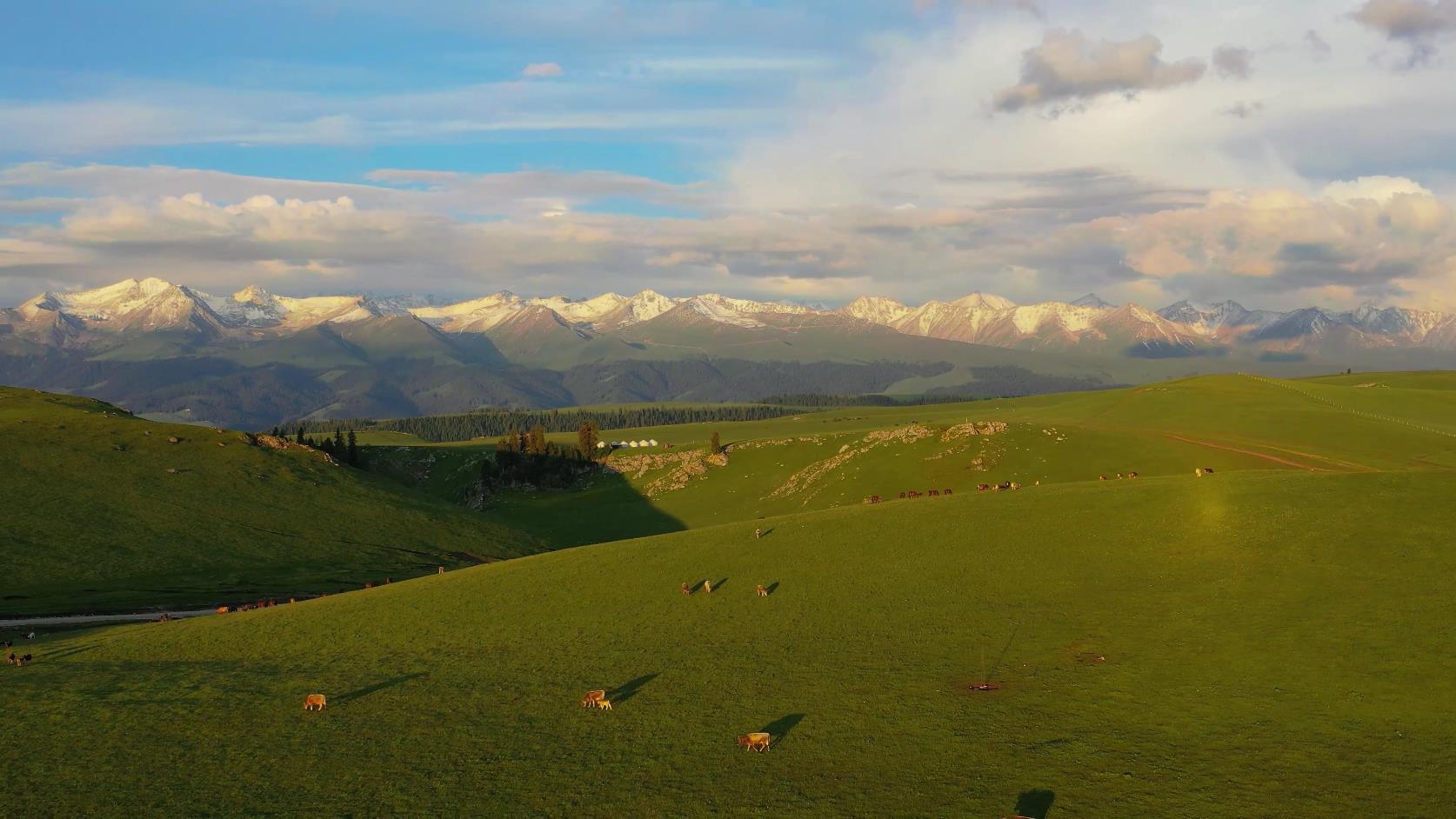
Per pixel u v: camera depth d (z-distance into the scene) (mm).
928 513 101125
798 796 46094
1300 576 70938
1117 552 82062
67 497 143875
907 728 53312
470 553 157750
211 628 85000
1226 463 158375
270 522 152875
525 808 46312
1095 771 46656
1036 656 63188
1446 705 49812
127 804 47938
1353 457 159875
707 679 63281
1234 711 52031
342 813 46469
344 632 80688
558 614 81438
